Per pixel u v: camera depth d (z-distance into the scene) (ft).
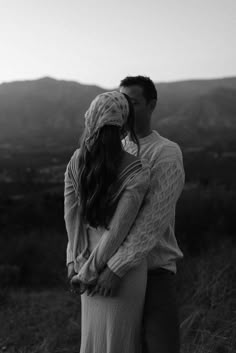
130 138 5.95
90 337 5.76
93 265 5.54
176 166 6.12
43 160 379.96
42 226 63.21
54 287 29.32
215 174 175.32
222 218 47.44
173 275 6.51
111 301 5.59
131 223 5.50
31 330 13.80
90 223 5.61
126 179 5.45
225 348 9.37
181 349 9.49
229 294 12.14
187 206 51.78
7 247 45.60
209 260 15.97
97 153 5.46
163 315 6.00
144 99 6.57
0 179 232.53
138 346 5.81
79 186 5.60
